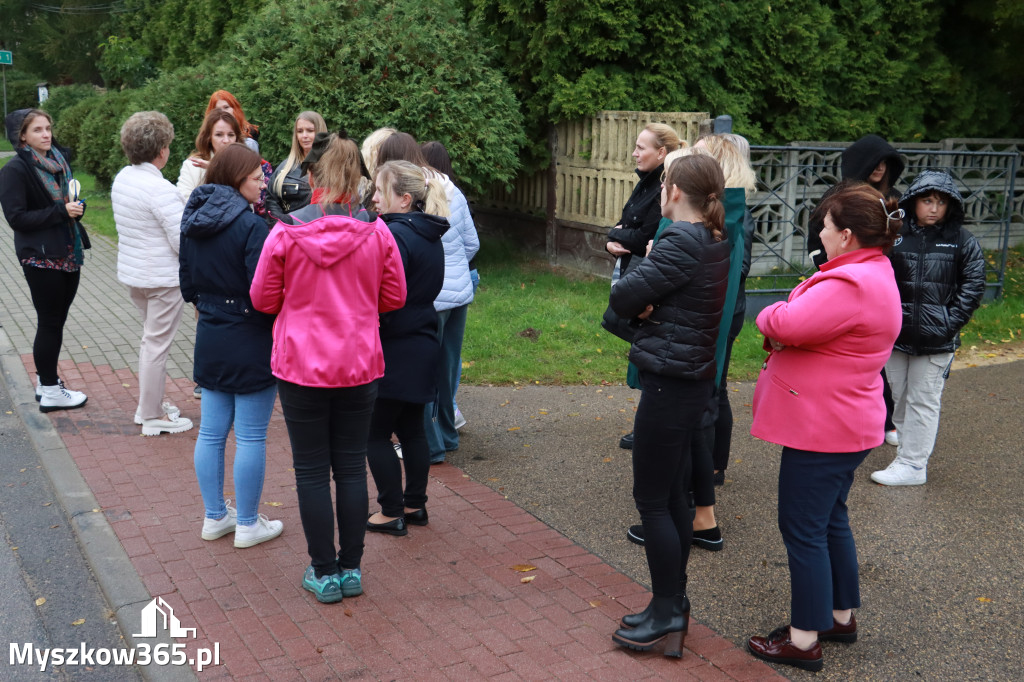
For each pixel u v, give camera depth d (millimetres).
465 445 5680
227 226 3920
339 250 3496
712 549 4289
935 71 11781
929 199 4852
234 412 4242
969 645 3502
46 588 3967
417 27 9219
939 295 4883
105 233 14359
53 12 46938
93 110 19453
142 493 4836
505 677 3229
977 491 5047
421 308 4164
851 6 11180
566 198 10727
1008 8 10805
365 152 4781
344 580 3795
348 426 3709
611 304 3219
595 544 4348
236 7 17453
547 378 7039
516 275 10312
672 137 4652
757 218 10273
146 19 28922
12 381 6727
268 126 9250
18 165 5684
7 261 12109
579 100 9805
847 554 3406
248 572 4000
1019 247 12508
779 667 3348
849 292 3084
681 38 9719
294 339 3539
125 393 6535
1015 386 7070
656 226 4559
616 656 3385
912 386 5043
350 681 3188
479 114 9383
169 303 5527
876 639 3551
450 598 3795
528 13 10102
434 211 4172
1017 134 13273
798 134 10781
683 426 3215
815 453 3221
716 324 3201
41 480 5141
